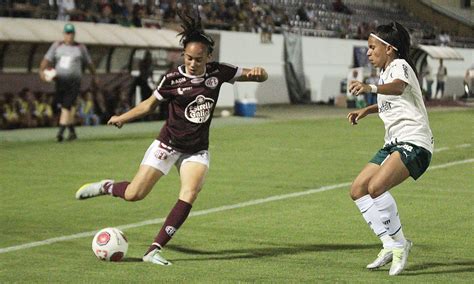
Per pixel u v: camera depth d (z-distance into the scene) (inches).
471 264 454.9
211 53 452.8
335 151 1055.6
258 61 2034.9
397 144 432.1
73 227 557.0
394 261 426.9
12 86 1263.5
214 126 1406.3
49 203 651.5
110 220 582.9
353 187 438.0
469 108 2172.7
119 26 1441.9
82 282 402.6
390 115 434.9
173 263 448.5
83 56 1098.7
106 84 1396.4
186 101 449.7
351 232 546.9
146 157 462.0
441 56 2384.4
